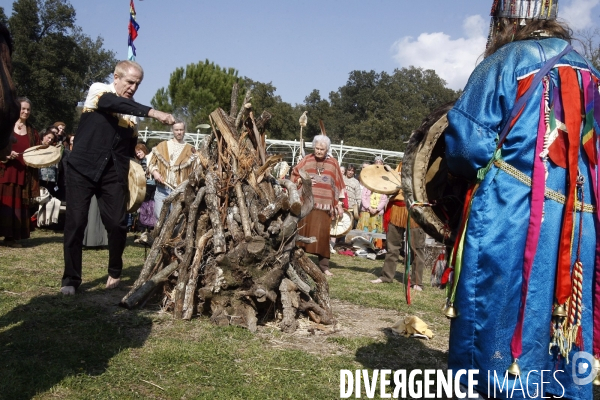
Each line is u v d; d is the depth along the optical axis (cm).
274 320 479
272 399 314
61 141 1054
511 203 242
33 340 383
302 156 812
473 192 250
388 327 496
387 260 784
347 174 1172
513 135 243
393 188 758
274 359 378
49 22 4847
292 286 468
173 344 391
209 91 3675
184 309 455
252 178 499
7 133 254
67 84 5031
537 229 237
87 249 861
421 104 8275
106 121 525
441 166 300
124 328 425
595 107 252
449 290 255
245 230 468
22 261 688
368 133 6325
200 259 466
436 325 518
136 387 320
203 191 479
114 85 532
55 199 1057
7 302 475
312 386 337
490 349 241
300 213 470
